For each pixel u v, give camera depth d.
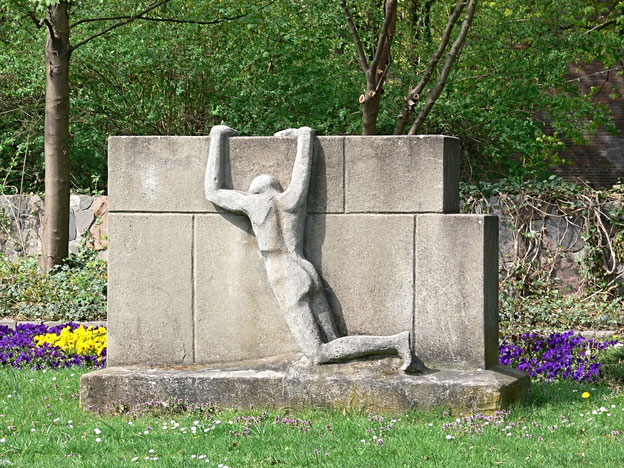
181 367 6.27
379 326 6.14
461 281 6.04
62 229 11.62
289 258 6.09
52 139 11.55
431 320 6.09
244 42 14.27
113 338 6.40
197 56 14.16
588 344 8.12
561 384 6.85
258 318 6.25
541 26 14.45
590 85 20.58
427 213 6.08
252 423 5.56
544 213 11.13
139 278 6.37
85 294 10.28
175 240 6.32
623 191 11.16
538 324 9.98
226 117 14.32
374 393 5.84
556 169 20.78
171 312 6.34
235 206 6.14
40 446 5.13
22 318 10.12
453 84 14.51
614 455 4.80
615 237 10.97
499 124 14.23
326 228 6.18
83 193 14.88
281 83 13.93
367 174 6.13
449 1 14.17
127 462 4.81
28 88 14.98
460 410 5.74
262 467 4.71
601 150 20.67
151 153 6.32
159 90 14.93
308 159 6.11
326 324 6.12
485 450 4.95
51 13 11.38
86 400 6.12
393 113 14.28
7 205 13.12
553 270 11.14
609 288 10.89
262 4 13.40
